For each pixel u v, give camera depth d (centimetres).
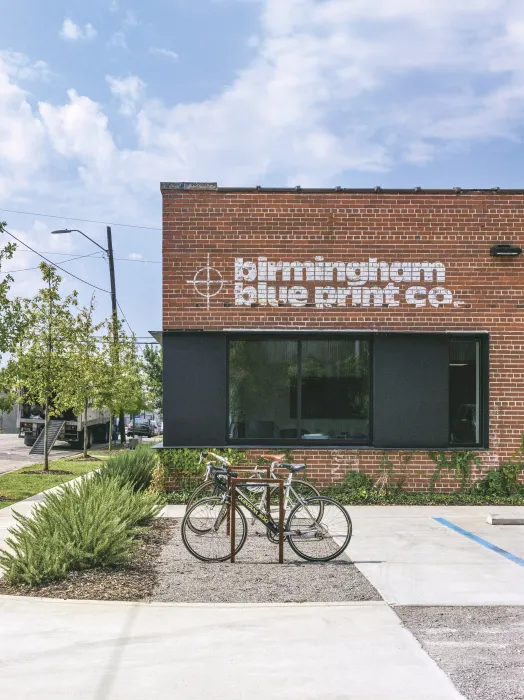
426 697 466
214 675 501
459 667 518
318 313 1347
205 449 1325
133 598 695
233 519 845
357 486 1320
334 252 1352
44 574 742
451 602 688
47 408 2227
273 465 933
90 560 799
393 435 1341
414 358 1348
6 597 696
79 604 673
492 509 1237
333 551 864
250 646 561
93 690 474
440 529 1061
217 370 1337
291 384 1355
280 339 1360
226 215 1350
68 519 856
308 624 617
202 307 1345
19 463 2492
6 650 550
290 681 491
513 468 1338
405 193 1357
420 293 1355
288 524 865
